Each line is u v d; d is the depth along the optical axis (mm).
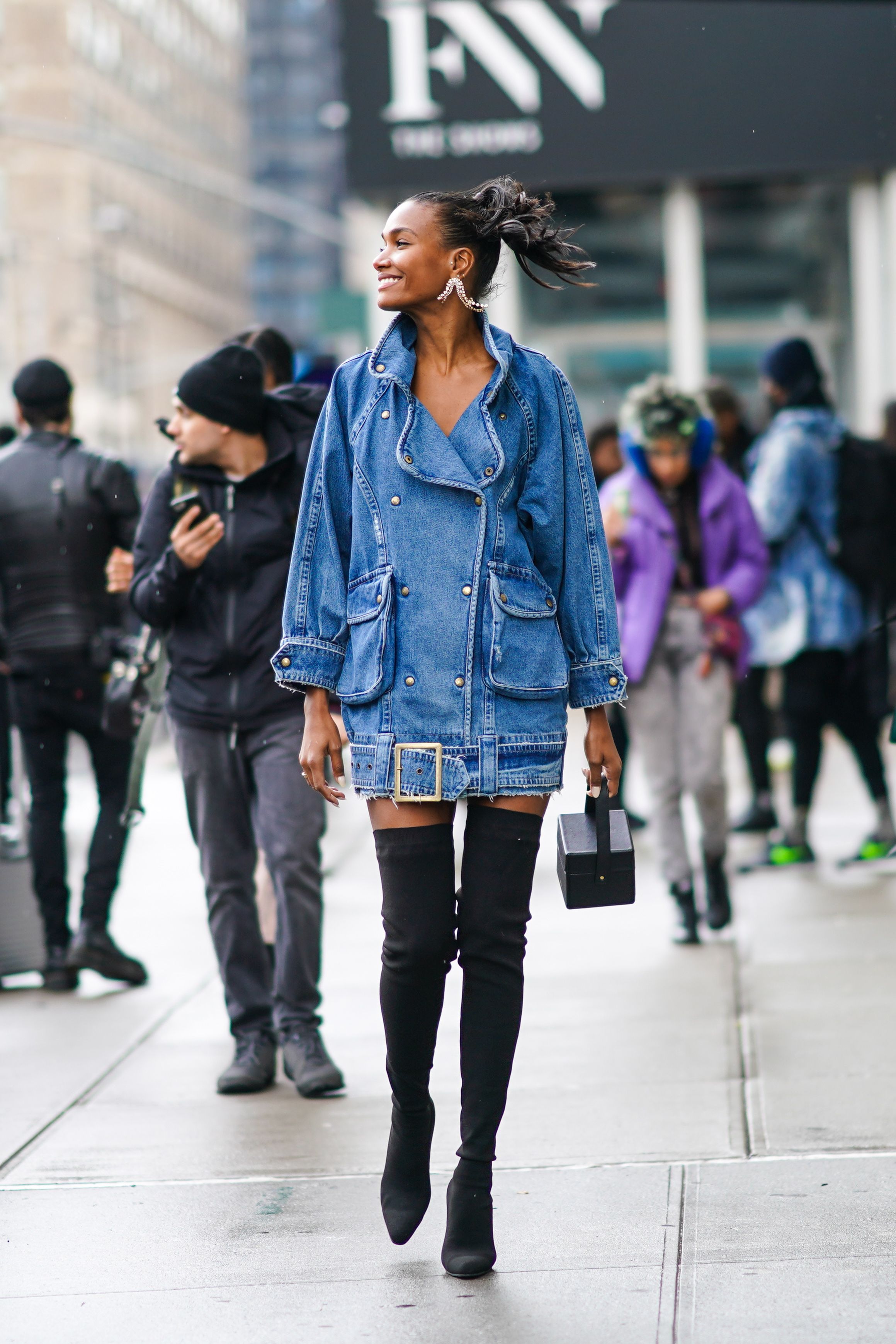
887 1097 8219
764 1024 9773
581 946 12227
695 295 28516
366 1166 7570
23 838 12172
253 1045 9062
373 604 6238
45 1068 9555
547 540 6363
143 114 188750
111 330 164125
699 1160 7426
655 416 12008
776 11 27266
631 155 27469
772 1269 6121
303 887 8984
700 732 12070
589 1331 5648
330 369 14711
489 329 6363
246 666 9047
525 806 6266
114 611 11898
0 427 17344
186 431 9109
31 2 159000
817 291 28422
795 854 15047
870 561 14484
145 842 18156
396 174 27453
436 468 6203
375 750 6188
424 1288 6098
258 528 9039
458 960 6398
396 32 27250
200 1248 6609
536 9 27344
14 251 144500
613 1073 8906
